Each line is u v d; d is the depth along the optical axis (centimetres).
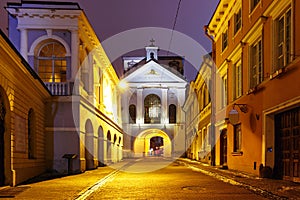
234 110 1780
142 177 1590
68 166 1895
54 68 2122
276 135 1366
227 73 2025
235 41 1872
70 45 2094
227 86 2025
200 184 1218
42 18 2088
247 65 1659
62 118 1997
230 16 1980
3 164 1259
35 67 2097
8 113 1268
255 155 1509
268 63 1366
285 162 1281
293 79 1133
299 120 1169
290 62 1148
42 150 1889
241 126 1747
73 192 1068
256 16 1515
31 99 1619
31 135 1706
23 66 1335
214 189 1063
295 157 1193
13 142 1301
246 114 1645
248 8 1634
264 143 1373
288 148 1256
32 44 2091
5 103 1253
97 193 1038
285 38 1249
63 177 1653
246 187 1080
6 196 996
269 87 1345
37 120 1762
